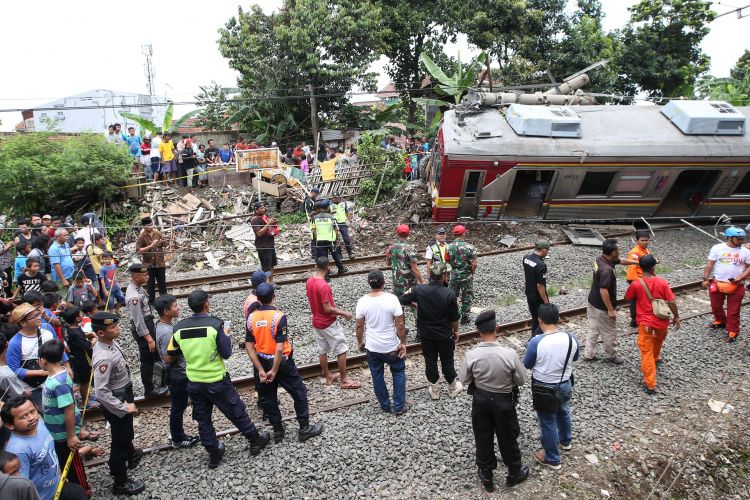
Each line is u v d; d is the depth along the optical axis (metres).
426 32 27.73
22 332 5.88
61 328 7.23
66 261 10.08
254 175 18.45
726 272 8.17
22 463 3.99
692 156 14.10
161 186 17.50
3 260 9.99
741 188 15.18
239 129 25.59
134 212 16.31
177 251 13.73
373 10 23.89
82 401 6.72
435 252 8.96
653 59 27.77
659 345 6.95
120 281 12.91
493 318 5.13
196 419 5.50
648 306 6.68
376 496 5.16
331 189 17.98
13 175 14.73
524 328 9.09
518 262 12.51
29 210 15.38
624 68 28.03
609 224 15.38
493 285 11.31
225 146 22.48
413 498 5.13
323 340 7.13
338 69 22.98
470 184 14.21
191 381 5.38
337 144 24.64
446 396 6.87
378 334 6.28
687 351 7.94
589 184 14.49
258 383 6.36
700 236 14.77
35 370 5.75
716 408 6.59
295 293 10.99
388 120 25.80
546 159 13.78
